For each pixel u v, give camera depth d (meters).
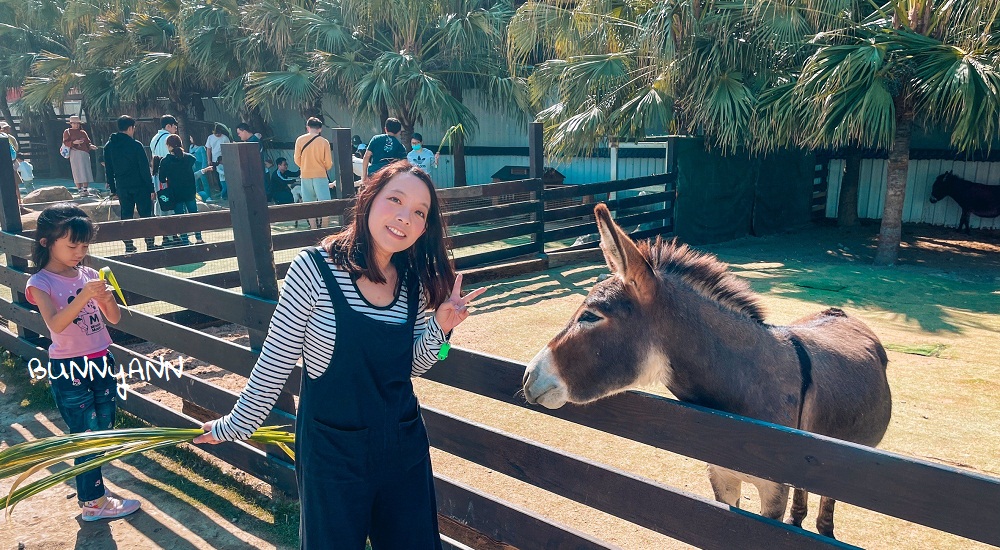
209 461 4.44
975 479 1.69
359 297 2.04
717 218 12.12
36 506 3.99
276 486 3.93
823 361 2.86
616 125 11.53
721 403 2.55
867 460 1.88
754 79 10.98
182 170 9.83
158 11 19.78
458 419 3.05
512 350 6.35
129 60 19.12
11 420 5.11
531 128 9.68
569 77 11.86
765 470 2.11
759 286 8.81
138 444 2.25
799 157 13.39
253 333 3.71
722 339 2.52
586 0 11.56
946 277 9.34
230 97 17.86
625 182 10.80
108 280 3.52
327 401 2.05
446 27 15.16
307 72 16.08
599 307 2.43
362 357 2.01
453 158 17.75
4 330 6.30
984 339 6.51
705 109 10.70
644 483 2.45
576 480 2.66
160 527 3.72
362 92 14.62
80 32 22.83
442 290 2.21
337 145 8.08
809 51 10.42
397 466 2.13
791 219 13.59
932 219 13.60
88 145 17.94
